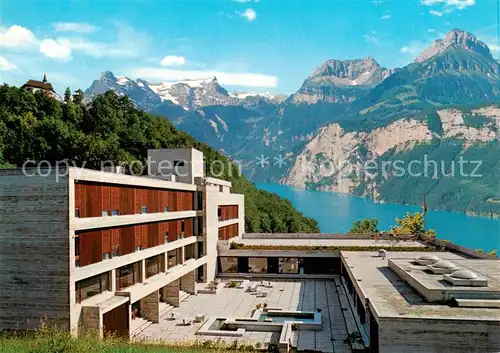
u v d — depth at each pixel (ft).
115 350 95.40
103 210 132.98
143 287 147.74
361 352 125.29
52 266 114.32
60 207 114.32
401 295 128.88
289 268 250.78
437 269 142.00
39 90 475.72
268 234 293.02
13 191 116.67
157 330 149.18
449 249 230.27
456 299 116.98
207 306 179.93
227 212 263.49
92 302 127.24
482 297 118.11
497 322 101.65
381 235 280.51
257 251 234.38
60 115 443.32
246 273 235.20
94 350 93.56
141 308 159.74
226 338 140.46
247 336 142.92
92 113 467.52
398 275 157.89
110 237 136.56
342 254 216.33
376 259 199.52
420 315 106.22
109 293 135.64
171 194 188.03
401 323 104.73
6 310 116.26
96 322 118.93
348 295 188.44
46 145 370.94
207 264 219.00
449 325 103.14
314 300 187.01
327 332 145.59
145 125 499.92
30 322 115.14
